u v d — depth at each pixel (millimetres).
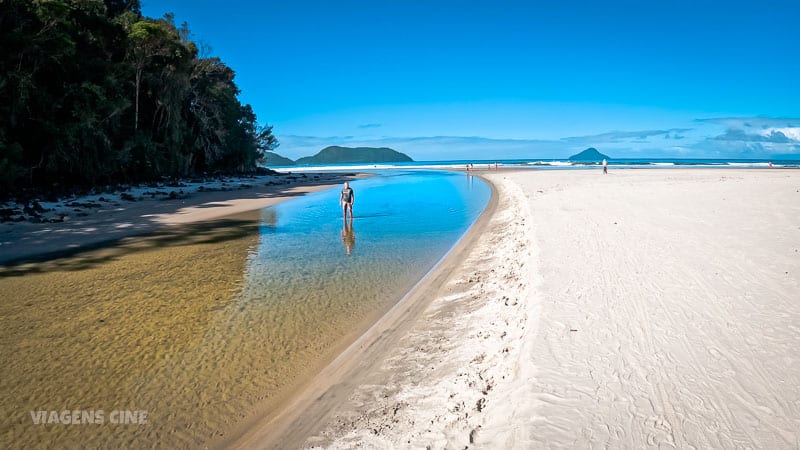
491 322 6695
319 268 11062
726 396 3924
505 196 27672
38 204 19922
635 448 3307
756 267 7738
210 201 27203
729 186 25781
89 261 11938
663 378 4273
